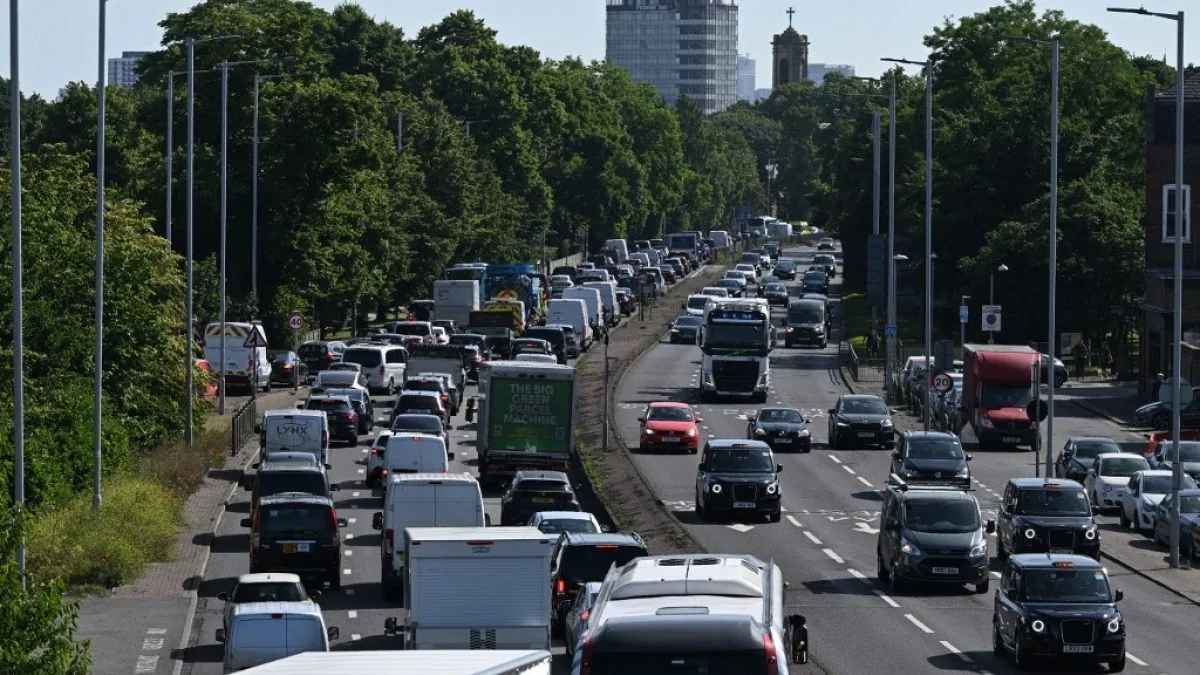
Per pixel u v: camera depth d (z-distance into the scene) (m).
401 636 116.88
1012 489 151.50
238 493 191.62
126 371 190.62
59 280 177.50
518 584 100.88
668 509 178.50
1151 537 167.38
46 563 137.50
